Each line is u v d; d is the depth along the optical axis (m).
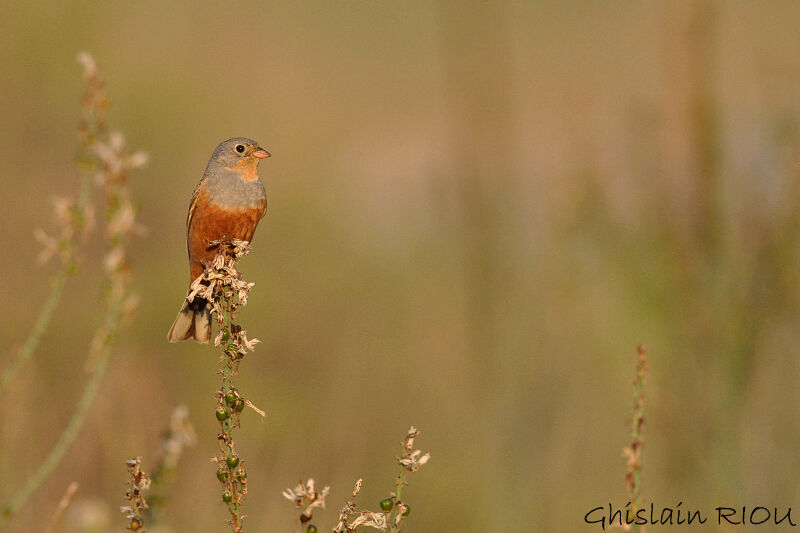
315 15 29.58
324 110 24.05
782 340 8.51
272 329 14.72
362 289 15.77
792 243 8.42
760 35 11.01
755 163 9.03
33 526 10.29
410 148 21.69
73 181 17.41
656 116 9.22
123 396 12.90
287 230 18.47
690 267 8.57
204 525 10.38
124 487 11.52
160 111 20.00
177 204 18.77
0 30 19.09
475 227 11.28
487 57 11.84
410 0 32.56
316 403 12.91
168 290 15.01
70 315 14.12
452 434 11.82
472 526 10.38
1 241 15.61
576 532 9.73
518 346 10.64
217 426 12.77
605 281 9.30
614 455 10.12
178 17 23.56
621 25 27.50
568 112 10.31
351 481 11.63
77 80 19.28
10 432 11.02
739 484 8.34
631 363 9.20
